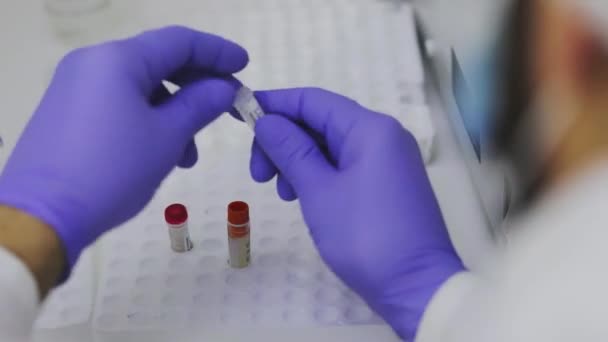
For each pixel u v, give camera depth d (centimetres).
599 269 20
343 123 52
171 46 52
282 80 77
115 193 45
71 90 47
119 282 58
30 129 46
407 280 44
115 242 61
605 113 23
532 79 40
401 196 47
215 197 65
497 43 51
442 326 38
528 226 24
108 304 56
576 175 22
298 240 61
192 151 56
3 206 42
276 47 83
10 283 38
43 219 41
